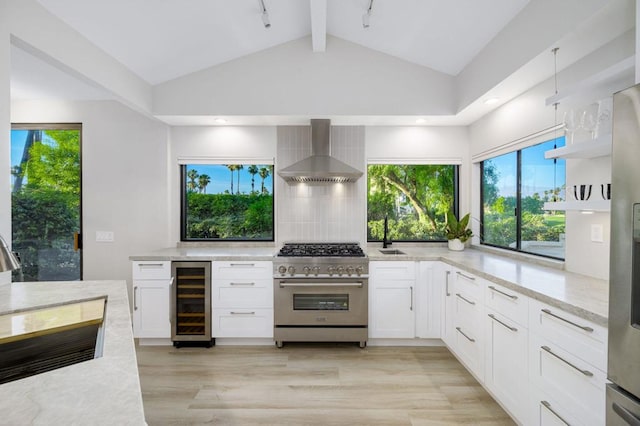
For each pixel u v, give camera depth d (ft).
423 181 12.64
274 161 12.16
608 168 6.08
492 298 6.97
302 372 8.59
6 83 5.67
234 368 8.80
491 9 7.25
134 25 7.66
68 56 7.11
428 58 10.01
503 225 10.48
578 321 4.57
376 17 8.71
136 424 2.09
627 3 4.92
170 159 12.07
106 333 3.86
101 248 11.83
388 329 10.09
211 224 12.59
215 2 7.63
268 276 10.09
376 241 12.55
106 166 11.82
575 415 4.66
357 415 6.82
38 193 11.85
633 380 3.53
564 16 5.83
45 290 5.85
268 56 10.47
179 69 10.10
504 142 9.61
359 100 10.46
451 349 9.34
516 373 6.11
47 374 2.80
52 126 11.76
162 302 10.08
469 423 6.58
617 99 3.67
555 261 7.84
